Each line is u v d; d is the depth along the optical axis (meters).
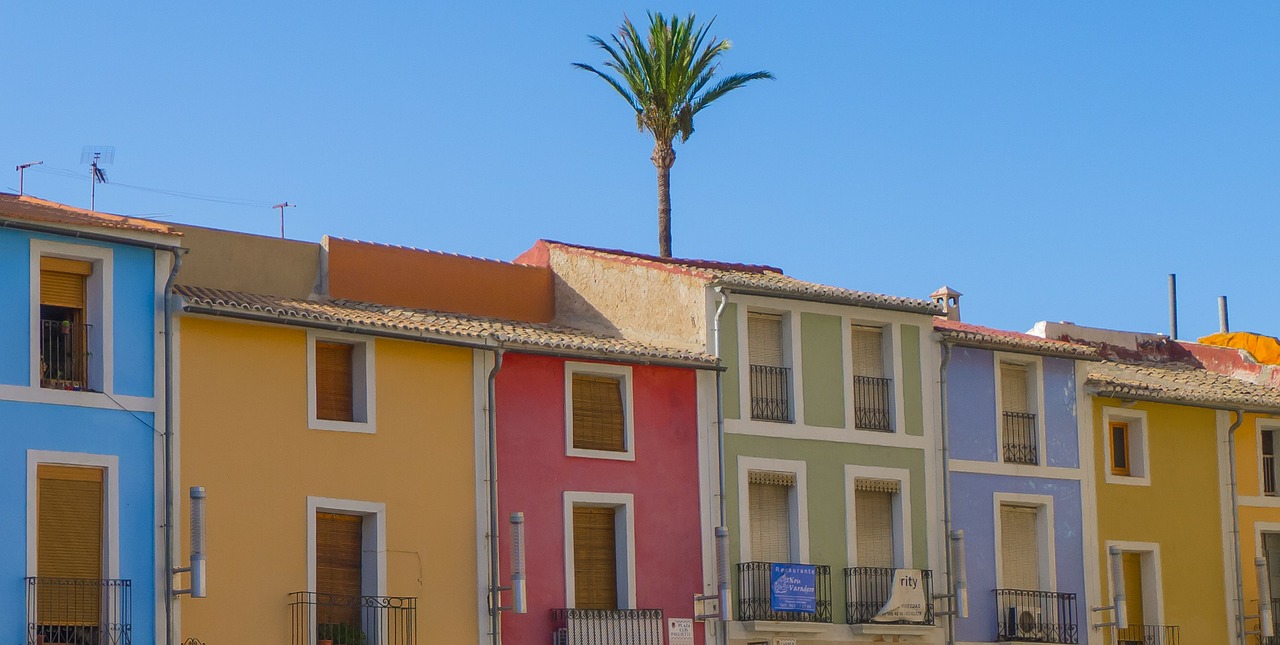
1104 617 42.22
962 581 39.62
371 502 33.12
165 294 31.50
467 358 34.75
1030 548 41.84
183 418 31.41
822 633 38.00
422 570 33.50
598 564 36.00
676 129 56.62
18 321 30.02
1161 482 44.00
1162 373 47.56
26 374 29.95
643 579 36.09
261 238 37.53
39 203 32.03
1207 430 45.03
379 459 33.38
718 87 57.25
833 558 38.62
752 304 38.53
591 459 35.94
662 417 36.97
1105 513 42.91
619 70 57.22
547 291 41.69
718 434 37.50
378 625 32.69
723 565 36.34
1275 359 57.06
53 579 29.70
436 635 33.44
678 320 38.81
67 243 30.66
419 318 35.41
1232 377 50.22
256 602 31.62
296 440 32.53
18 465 29.64
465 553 34.06
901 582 39.09
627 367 36.72
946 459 40.53
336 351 33.62
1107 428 43.50
